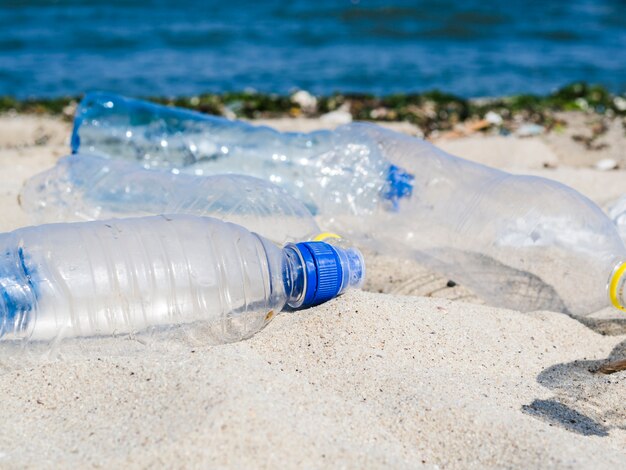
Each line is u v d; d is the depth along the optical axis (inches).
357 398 17.2
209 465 14.8
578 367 19.4
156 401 16.5
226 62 69.0
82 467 15.1
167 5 96.4
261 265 18.8
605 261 20.5
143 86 60.1
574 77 65.7
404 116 46.0
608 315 21.9
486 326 20.2
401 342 19.1
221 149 28.2
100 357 18.1
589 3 103.3
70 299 18.0
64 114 48.4
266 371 17.2
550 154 38.2
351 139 25.9
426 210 23.5
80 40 76.4
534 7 98.5
